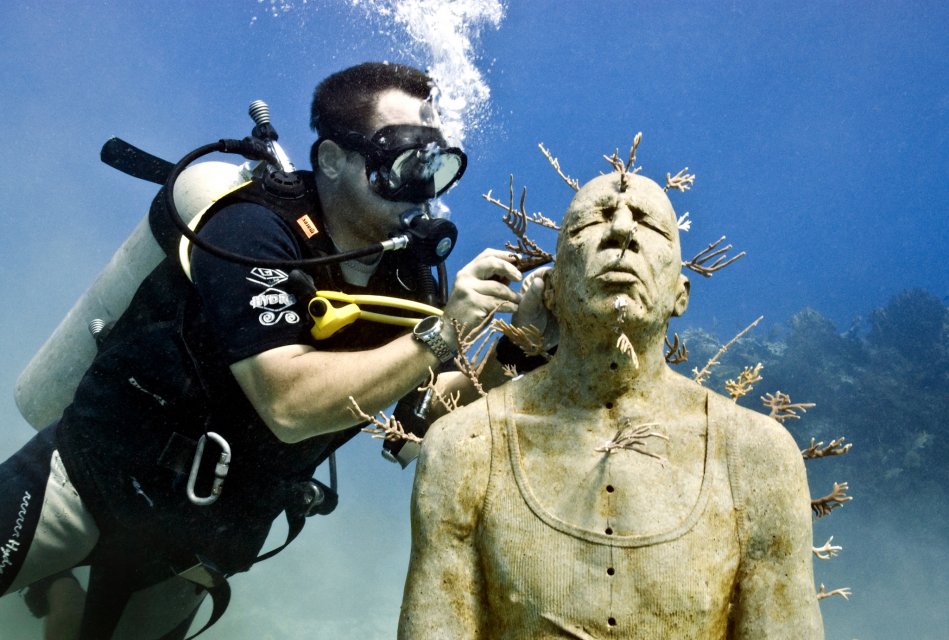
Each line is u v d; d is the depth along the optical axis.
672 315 1.60
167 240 3.04
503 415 1.54
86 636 3.31
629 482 1.44
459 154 2.91
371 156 2.76
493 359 2.29
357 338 2.87
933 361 17.81
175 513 2.95
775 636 1.40
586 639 1.37
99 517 3.01
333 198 2.87
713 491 1.44
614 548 1.39
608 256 1.47
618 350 1.52
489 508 1.47
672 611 1.37
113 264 3.23
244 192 2.86
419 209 2.87
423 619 1.44
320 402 2.46
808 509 1.46
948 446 14.14
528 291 1.88
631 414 1.53
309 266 2.62
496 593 1.44
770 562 1.43
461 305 2.31
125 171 3.29
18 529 2.97
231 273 2.62
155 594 3.44
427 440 1.55
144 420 2.84
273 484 2.99
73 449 2.96
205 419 2.80
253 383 2.54
